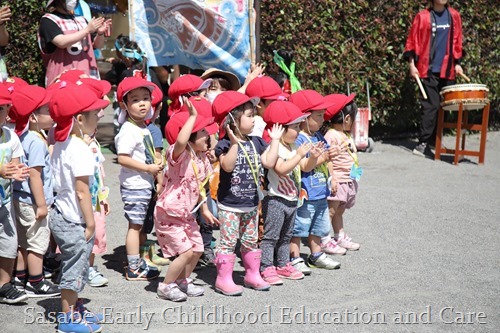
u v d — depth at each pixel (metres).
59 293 5.25
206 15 9.28
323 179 5.95
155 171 5.54
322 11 10.93
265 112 5.58
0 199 4.82
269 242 5.60
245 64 9.45
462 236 6.94
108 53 15.52
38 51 9.41
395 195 8.59
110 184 8.68
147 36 9.35
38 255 5.20
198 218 6.04
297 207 5.71
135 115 5.55
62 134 4.47
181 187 5.06
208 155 5.93
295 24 10.72
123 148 5.48
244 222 5.39
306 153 5.42
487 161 10.99
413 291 5.38
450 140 12.65
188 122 4.93
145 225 5.84
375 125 12.45
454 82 11.43
